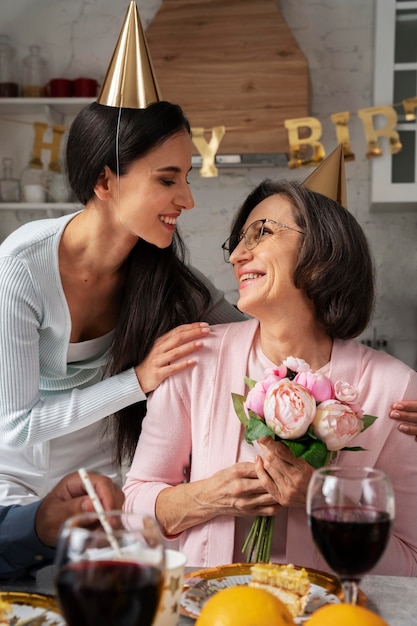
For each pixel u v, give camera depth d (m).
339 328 1.53
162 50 3.45
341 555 0.92
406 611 1.06
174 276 1.81
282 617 0.85
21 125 3.86
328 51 3.78
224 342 1.59
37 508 1.10
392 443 1.50
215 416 1.53
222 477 1.42
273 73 3.41
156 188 1.65
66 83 3.68
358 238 1.54
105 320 1.88
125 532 0.76
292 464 1.32
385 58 3.39
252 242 1.53
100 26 3.88
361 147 3.77
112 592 0.74
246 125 3.43
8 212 3.88
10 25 3.90
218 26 3.44
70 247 1.78
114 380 1.69
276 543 1.45
